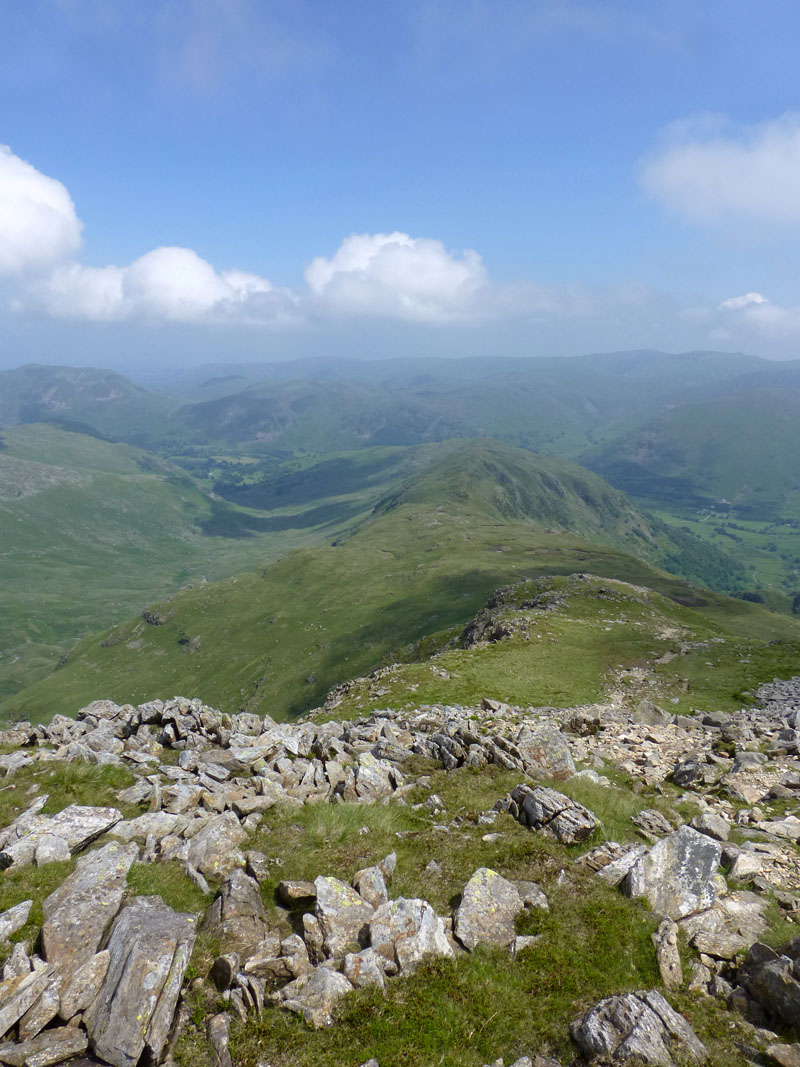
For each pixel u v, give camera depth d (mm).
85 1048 10227
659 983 12406
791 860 17125
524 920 14102
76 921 12555
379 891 14789
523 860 16766
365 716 41531
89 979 11141
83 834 16500
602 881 15680
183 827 17641
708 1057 10539
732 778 23844
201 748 26266
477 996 11883
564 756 24328
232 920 13430
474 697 48625
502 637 83062
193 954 12359
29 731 26266
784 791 22188
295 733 29641
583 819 18422
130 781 21438
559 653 69312
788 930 13914
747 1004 11828
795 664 58844
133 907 12906
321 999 11383
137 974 10945
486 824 19141
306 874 15945
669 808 21188
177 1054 10328
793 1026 11164
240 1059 10258
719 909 14633
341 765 24266
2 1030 10195
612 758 28156
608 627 86438
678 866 15586
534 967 12680
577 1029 11055
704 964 13023
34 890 13891
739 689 51906
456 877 16062
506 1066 10547
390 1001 11602
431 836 18359
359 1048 10625
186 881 15008
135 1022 10273
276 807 19391
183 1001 11336
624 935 13617
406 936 12984
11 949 12016
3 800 18953
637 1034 10586
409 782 23188
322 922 13328
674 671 62000
